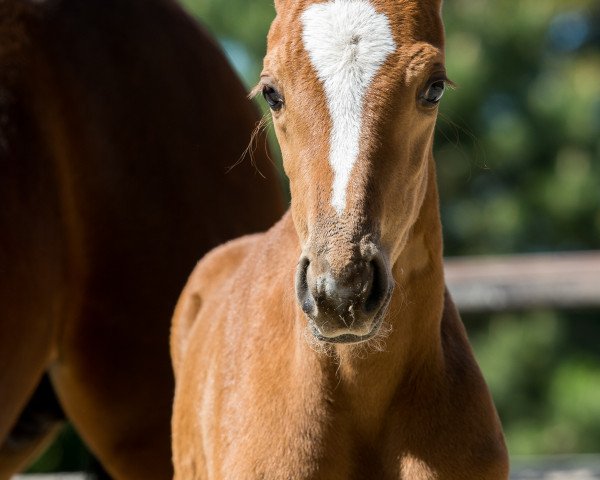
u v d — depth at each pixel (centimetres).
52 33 868
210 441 691
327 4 586
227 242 858
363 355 626
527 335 2009
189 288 821
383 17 581
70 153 866
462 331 687
